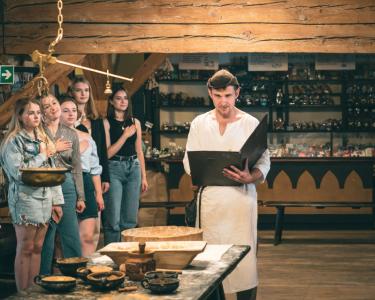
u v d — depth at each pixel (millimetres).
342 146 12789
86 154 6922
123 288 3246
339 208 12094
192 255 3619
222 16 8234
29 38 8281
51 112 6223
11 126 5719
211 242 5082
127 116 7871
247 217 5074
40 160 5688
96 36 8273
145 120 13031
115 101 7754
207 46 8258
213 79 5016
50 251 6215
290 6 8219
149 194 11594
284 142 13133
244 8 8219
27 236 5801
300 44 8250
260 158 5160
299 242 10461
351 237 10914
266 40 8250
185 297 3141
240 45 8242
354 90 12914
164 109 13234
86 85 7254
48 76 8211
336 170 12055
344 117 12922
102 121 7641
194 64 12242
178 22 8250
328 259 9047
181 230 4105
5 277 7363
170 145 12773
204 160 4918
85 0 8258
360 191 12039
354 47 8250
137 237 3881
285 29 8234
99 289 3258
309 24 8227
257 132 4848
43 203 5789
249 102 12938
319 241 10539
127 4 8250
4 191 8359
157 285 3176
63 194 6309
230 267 3721
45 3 8258
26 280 5867
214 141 5113
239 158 4805
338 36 8250
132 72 13102
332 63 12602
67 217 6352
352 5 8211
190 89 13258
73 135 6465
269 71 13039
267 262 8875
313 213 12148
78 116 7258
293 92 12984
